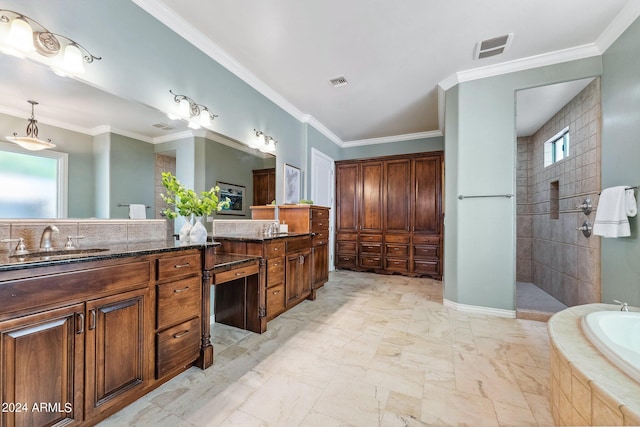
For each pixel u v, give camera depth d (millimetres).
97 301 1249
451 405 1454
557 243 3301
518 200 4070
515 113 2764
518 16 2088
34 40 1412
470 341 2229
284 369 1797
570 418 1104
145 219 2049
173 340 1605
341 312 2912
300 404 1457
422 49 2529
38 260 1104
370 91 3391
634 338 1484
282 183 3658
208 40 2393
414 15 2082
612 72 2295
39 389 1074
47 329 1095
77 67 1546
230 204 2816
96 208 1774
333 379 1688
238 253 2525
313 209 3492
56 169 1595
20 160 1463
